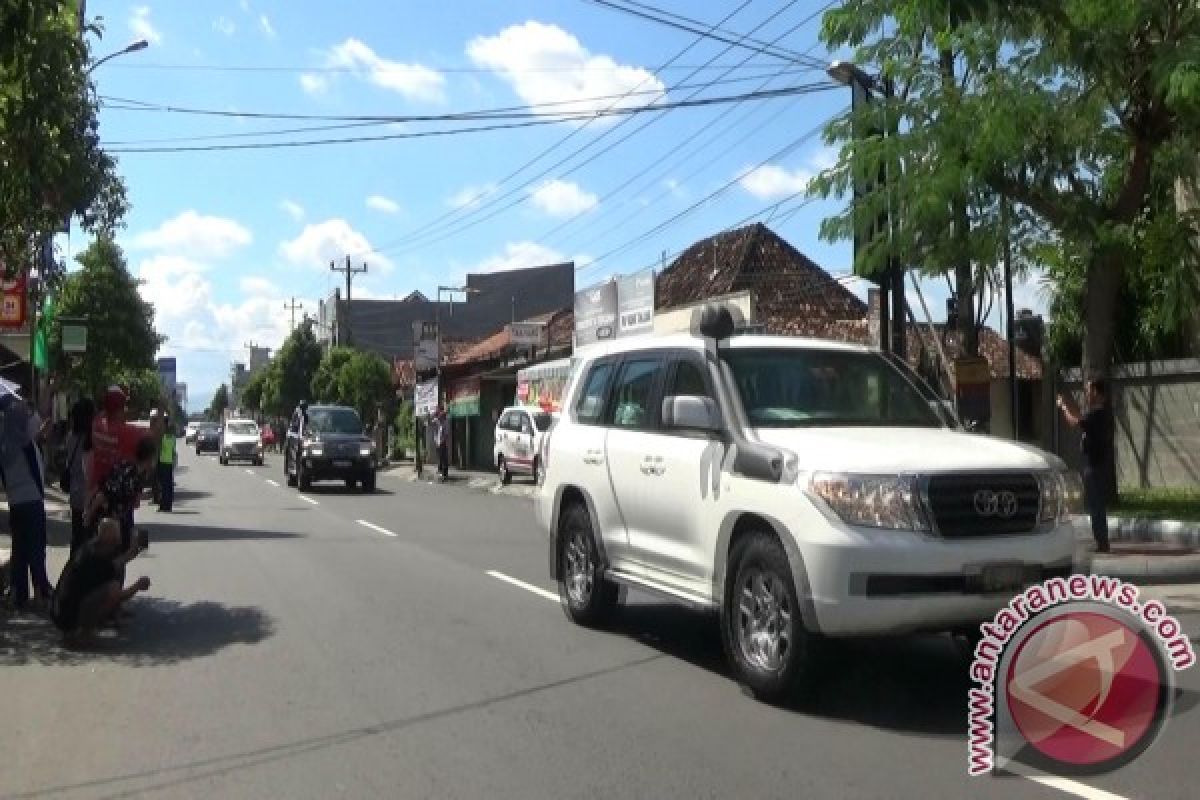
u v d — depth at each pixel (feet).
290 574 44.11
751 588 24.47
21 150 34.50
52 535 59.57
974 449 23.61
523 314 238.68
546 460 34.81
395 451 174.81
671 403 26.09
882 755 20.54
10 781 19.53
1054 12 40.93
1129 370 67.26
